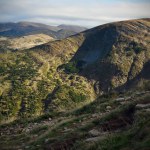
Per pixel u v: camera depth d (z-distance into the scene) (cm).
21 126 2020
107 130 1306
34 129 1811
